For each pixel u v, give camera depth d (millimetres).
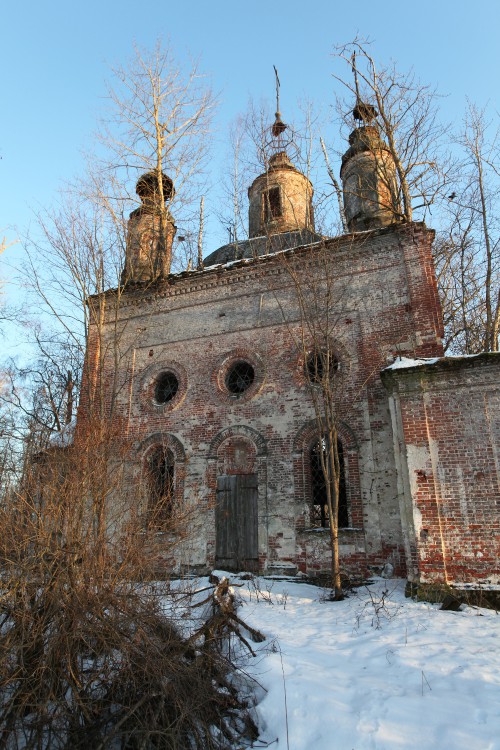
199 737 5434
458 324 22531
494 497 10055
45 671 5777
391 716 5043
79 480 7621
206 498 14078
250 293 15719
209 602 9164
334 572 10648
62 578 6234
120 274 16828
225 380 15211
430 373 11102
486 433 10453
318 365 14398
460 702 5254
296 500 13102
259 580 12172
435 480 10492
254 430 14156
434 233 14391
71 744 5445
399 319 13680
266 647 7109
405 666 6273
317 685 5703
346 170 18844
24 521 6852
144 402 15945
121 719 5336
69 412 27484
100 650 6023
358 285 14398
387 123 18000
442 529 10188
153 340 16688
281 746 5012
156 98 21219
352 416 13281
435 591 9789
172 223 20297
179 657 6277
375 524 12195
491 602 9438
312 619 8742
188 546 13633
